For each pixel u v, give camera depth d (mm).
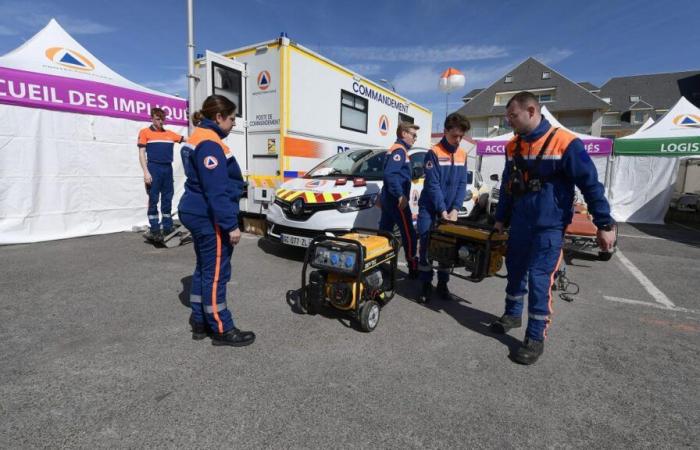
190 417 1984
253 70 6102
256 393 2205
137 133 6738
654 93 48719
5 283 3893
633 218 11211
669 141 10203
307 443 1825
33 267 4434
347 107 7355
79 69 6324
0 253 5000
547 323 2717
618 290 4371
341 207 4641
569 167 2473
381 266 3725
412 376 2439
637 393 2328
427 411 2094
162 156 5492
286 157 5969
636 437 1938
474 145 12773
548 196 2594
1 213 5375
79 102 5945
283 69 5750
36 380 2270
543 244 2646
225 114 2607
